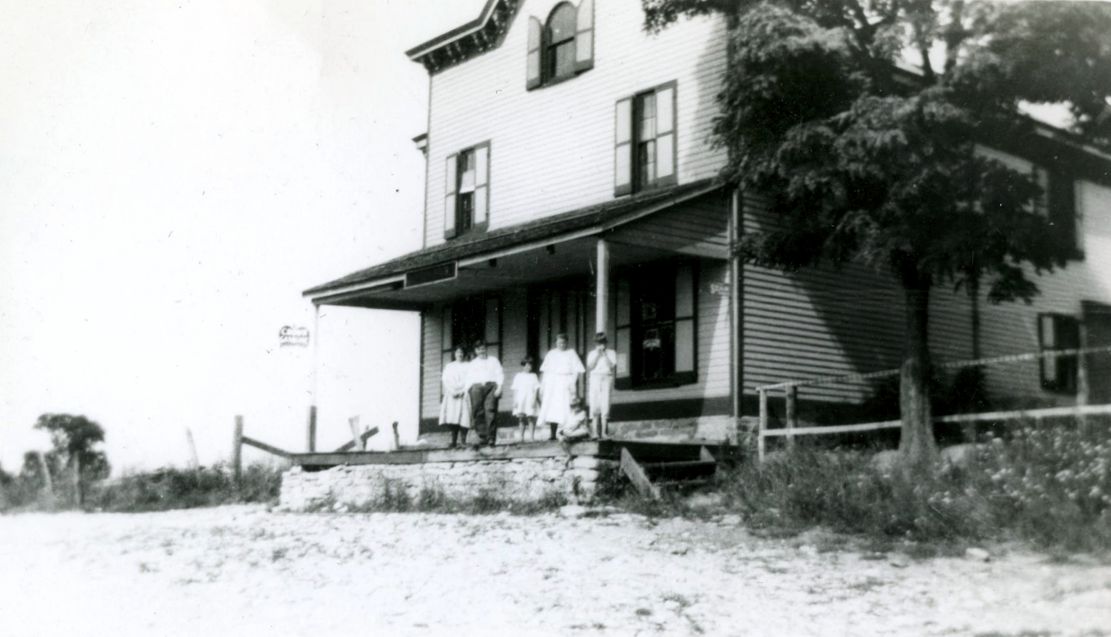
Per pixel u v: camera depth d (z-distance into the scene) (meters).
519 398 19.38
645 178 22.16
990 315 24.81
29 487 27.58
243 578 11.88
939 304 23.86
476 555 12.49
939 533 12.11
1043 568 10.25
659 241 19.05
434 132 27.61
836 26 16.67
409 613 9.51
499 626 8.88
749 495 14.68
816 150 16.28
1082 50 15.17
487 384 18.64
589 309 22.81
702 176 20.92
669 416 20.70
